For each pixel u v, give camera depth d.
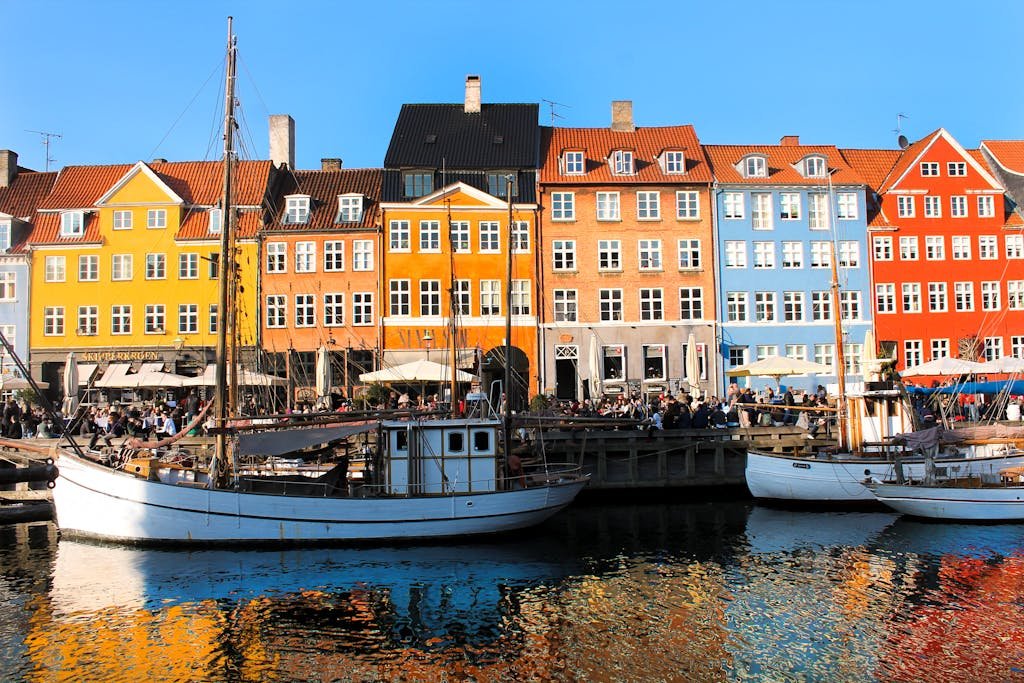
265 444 20.95
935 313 43.00
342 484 22.66
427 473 21.52
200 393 38.75
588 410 29.83
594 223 41.50
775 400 32.38
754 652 13.21
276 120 46.09
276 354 39.75
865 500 24.69
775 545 20.34
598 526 23.23
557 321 40.91
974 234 43.75
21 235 41.72
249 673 12.69
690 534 21.89
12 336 40.34
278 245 40.41
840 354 26.72
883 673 12.32
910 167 43.75
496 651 13.48
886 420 26.03
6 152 44.75
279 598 16.44
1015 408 32.22
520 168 41.59
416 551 20.17
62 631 14.55
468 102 44.62
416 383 37.16
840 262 42.75
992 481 23.62
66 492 21.30
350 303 40.09
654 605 15.70
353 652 13.52
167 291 40.47
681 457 28.55
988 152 47.97
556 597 16.34
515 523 21.47
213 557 19.61
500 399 30.73
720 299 41.69
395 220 40.41
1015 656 12.89
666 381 38.25
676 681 12.13
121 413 30.08
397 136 42.84
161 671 12.78
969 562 18.38
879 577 17.31
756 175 43.06
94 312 40.50
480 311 40.38
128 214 41.00
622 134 45.19
